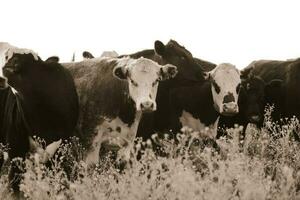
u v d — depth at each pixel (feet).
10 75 34.17
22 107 34.45
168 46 43.75
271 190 23.81
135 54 44.27
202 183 22.31
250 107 45.27
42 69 35.01
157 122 41.65
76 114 36.06
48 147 34.78
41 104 34.55
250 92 45.75
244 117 45.75
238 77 42.39
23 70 34.42
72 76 38.86
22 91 34.19
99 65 39.22
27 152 35.14
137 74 35.96
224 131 43.65
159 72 36.50
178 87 42.50
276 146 33.68
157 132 41.60
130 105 36.73
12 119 35.24
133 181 23.15
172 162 24.48
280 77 50.03
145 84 35.81
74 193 23.95
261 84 46.55
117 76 36.47
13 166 34.58
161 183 23.36
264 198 21.86
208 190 21.62
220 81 41.86
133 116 37.01
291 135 41.37
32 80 34.45
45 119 34.73
